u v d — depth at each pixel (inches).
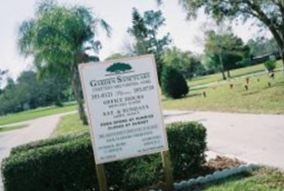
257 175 299.1
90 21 1151.6
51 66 1174.3
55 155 289.9
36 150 294.7
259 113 652.7
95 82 284.8
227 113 746.8
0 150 872.3
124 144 287.3
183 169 317.1
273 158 342.6
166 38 3179.1
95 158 283.4
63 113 2325.3
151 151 290.8
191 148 318.7
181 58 3376.0
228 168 316.2
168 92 1601.9
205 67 3730.3
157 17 3149.6
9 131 1572.3
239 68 3336.6
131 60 289.9
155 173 312.0
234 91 1200.2
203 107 975.6
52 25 1120.2
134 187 308.5
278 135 441.4
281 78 1309.1
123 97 288.0
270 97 840.9
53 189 289.4
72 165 293.3
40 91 4665.4
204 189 284.5
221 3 1098.1
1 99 4798.2
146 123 290.7
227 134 506.0
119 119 287.0
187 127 319.6
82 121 1195.9
